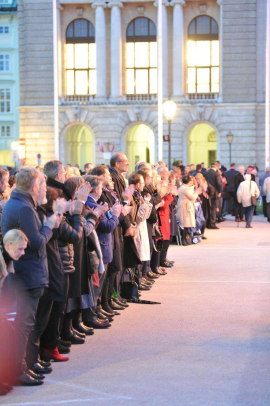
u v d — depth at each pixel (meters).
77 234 11.34
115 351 12.23
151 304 16.19
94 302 13.72
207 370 11.05
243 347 12.37
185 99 64.56
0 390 10.09
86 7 65.69
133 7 65.38
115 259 14.71
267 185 38.53
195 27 65.06
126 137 65.94
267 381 10.49
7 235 9.84
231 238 30.23
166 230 21.23
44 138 65.94
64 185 12.66
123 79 65.94
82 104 65.25
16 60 79.88
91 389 10.27
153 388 10.25
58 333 11.61
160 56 46.81
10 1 79.38
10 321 11.05
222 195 38.97
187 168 39.28
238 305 15.98
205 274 20.34
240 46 63.66
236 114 64.00
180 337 13.15
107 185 14.91
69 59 66.38
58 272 11.08
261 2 63.25
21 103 66.50
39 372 10.97
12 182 18.53
